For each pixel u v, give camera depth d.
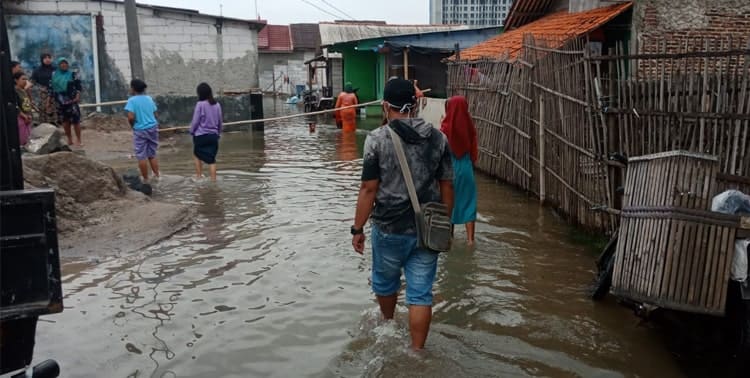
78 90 13.50
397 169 3.92
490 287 5.20
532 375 3.74
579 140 6.68
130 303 4.84
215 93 18.64
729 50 4.56
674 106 5.04
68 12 16.80
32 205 2.31
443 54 19.95
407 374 3.75
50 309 2.36
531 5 15.09
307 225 7.17
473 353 4.02
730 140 4.53
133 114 9.88
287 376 3.74
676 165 3.82
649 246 3.84
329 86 29.08
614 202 5.97
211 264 5.77
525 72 8.75
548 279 5.38
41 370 2.47
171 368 3.83
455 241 6.51
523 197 8.76
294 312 4.68
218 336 4.27
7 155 2.38
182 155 13.56
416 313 3.95
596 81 6.03
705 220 3.62
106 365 3.86
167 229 6.86
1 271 2.27
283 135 17.69
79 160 7.37
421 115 14.70
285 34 48.44
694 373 3.75
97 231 6.70
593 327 4.41
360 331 4.34
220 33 18.42
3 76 2.35
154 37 17.80
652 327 4.41
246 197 8.81
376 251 4.08
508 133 9.63
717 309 3.60
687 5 9.61
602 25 10.91
